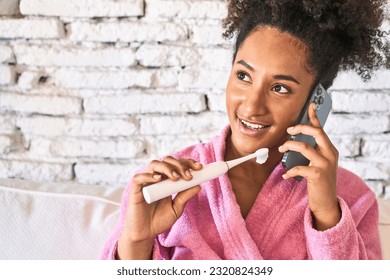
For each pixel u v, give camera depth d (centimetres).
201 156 103
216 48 147
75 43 149
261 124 89
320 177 86
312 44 89
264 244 97
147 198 83
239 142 91
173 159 86
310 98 92
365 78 106
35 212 122
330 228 90
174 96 150
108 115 152
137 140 153
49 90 152
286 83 88
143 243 94
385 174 151
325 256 90
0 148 154
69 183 144
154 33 146
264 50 88
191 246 98
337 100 148
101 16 146
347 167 152
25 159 156
